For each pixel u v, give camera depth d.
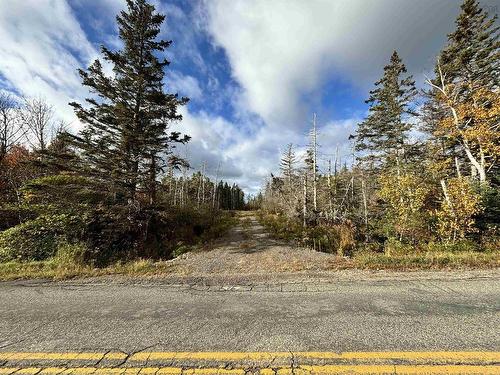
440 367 2.39
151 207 14.11
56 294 5.10
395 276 5.64
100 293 5.12
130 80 13.77
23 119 21.20
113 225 12.82
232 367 2.51
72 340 3.14
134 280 6.17
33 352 2.89
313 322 3.44
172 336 3.17
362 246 12.24
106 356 2.77
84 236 12.30
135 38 14.43
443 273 5.71
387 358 2.56
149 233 14.56
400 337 2.96
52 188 12.90
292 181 30.23
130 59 14.33
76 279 6.39
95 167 12.98
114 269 7.38
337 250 11.68
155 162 14.37
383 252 10.97
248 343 2.95
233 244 13.92
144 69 14.36
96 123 13.02
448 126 15.76
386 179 14.30
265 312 3.87
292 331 3.20
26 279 6.44
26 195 14.75
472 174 17.25
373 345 2.81
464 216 11.28
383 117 23.16
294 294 4.70
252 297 4.63
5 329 3.49
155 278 6.35
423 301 4.08
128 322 3.63
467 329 3.10
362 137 24.47
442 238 11.94
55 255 10.84
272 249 12.16
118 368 2.56
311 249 12.15
